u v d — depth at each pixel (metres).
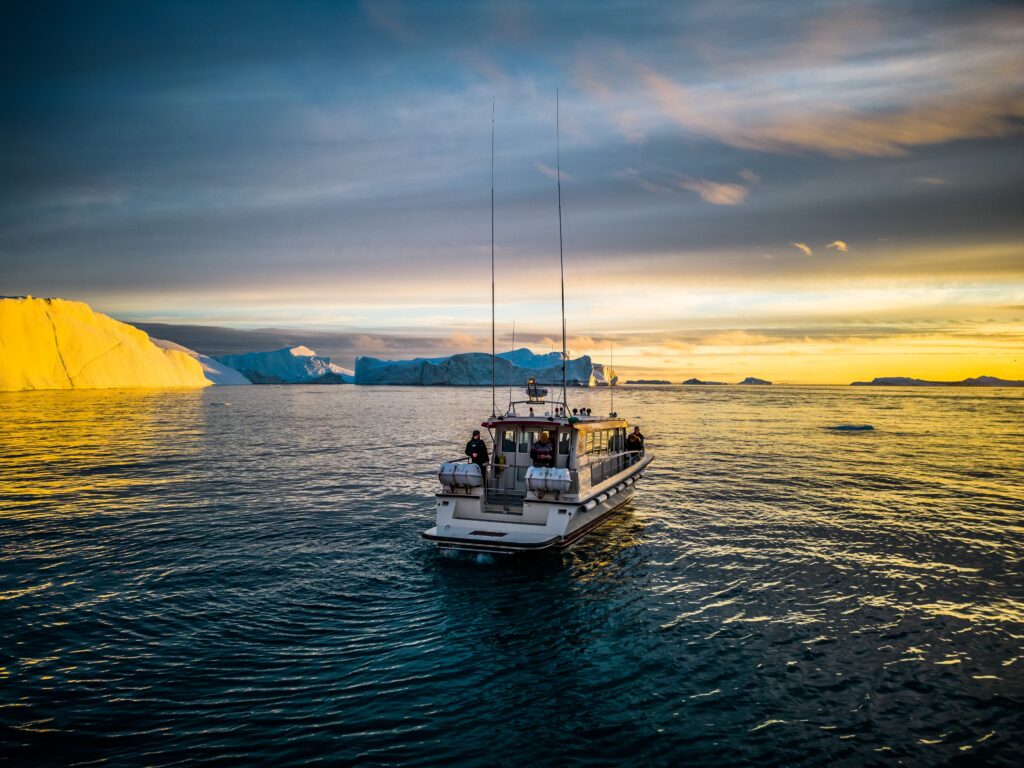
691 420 65.69
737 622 11.99
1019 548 16.94
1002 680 9.74
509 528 15.57
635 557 16.19
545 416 18.20
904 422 64.81
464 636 11.32
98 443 41.66
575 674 9.91
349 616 12.21
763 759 7.72
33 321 165.25
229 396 141.88
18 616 11.93
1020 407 102.31
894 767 7.59
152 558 15.77
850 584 14.12
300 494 24.23
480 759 7.62
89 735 7.98
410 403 109.31
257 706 8.77
